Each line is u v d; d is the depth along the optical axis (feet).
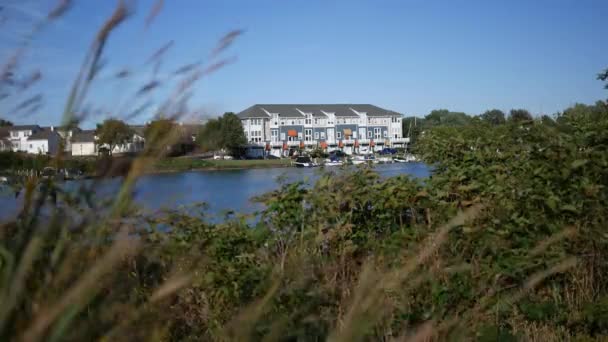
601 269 16.79
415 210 19.75
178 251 7.21
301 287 9.22
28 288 4.29
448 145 23.85
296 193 17.79
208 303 11.02
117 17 4.62
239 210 16.60
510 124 22.74
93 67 4.75
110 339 4.58
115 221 4.63
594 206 17.79
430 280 12.10
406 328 9.55
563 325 14.94
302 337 8.41
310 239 16.70
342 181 19.36
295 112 230.68
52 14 4.95
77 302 4.18
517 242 17.16
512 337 13.00
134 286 5.12
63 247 4.56
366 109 238.68
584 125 21.26
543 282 16.34
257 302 6.34
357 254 18.01
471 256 16.16
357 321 5.36
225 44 4.62
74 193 4.68
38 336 3.94
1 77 5.16
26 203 4.74
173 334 7.97
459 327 8.15
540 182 18.75
